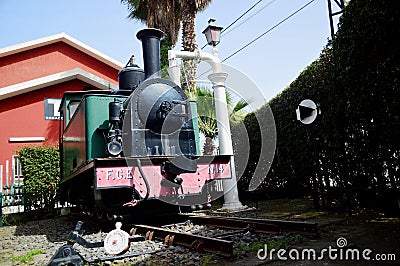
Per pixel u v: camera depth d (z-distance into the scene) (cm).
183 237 399
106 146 536
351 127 545
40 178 1084
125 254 369
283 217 564
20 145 1365
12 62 1568
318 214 559
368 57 445
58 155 1119
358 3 442
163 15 1329
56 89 1484
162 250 379
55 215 1086
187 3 1224
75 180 766
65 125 842
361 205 572
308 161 716
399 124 439
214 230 490
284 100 815
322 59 609
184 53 818
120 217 549
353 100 498
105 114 582
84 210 816
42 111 1435
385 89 439
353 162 556
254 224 448
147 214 586
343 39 504
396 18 378
